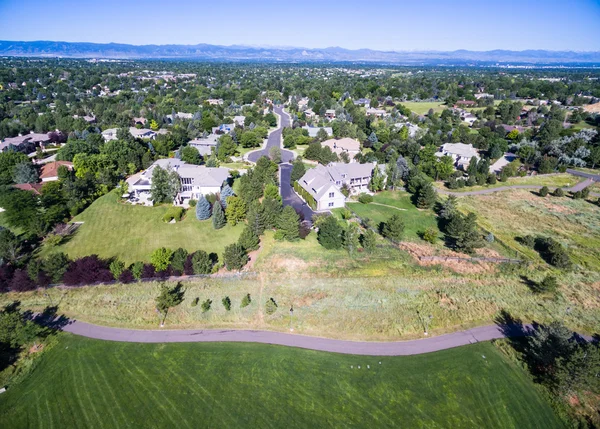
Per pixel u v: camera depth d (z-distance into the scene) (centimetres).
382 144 13350
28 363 4341
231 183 9856
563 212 8544
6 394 3966
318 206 8338
